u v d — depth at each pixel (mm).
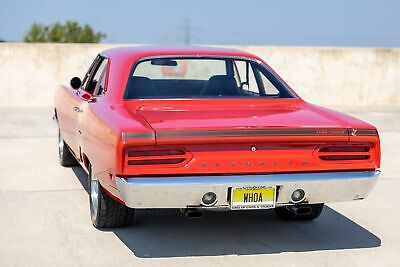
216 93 5699
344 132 4848
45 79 13820
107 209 5480
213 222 5984
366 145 4961
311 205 5855
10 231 5629
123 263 4887
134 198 4582
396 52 15234
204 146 4641
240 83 5980
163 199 4617
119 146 4535
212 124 4746
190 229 5750
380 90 15258
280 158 4770
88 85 6574
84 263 4883
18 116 12375
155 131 4535
